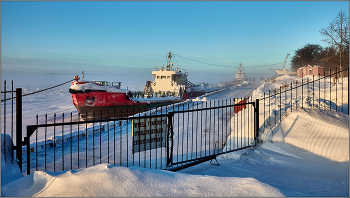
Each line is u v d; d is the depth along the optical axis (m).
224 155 9.12
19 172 5.59
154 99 30.67
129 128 15.65
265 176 6.55
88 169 4.87
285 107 12.37
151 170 5.11
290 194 4.71
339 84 17.80
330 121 9.96
